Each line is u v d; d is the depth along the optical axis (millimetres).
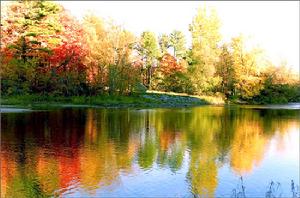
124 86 57469
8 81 53000
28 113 37031
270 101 78562
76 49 55219
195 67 72625
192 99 65062
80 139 23484
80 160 18125
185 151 20844
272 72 80312
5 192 13555
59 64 54969
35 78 54156
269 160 19156
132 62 61250
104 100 53406
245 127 31328
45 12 57594
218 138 25266
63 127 28250
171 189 14281
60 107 45125
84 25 59875
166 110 46156
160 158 19000
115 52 57750
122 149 20891
